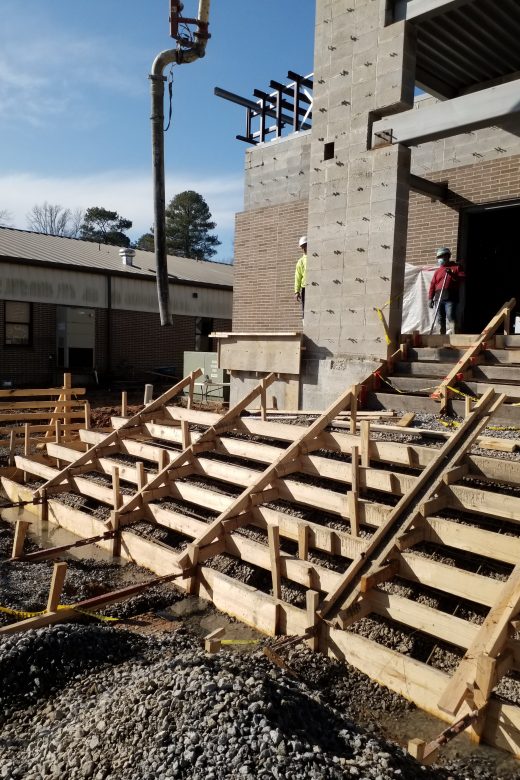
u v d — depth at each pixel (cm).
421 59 1027
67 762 338
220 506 696
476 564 533
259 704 358
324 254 1002
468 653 378
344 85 968
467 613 503
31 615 550
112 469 863
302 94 1577
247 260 1586
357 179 950
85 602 550
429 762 331
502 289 1374
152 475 813
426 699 424
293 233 1466
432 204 1174
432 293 1047
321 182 1006
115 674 432
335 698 440
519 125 1041
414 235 1204
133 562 725
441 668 468
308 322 1027
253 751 329
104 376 2417
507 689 420
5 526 877
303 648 492
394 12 912
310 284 1024
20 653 439
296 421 885
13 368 2222
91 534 811
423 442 685
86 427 1150
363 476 619
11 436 1101
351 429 729
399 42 893
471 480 609
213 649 448
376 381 885
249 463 844
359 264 950
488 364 829
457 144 1130
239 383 1135
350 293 963
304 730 358
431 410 799
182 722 348
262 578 632
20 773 339
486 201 1093
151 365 2597
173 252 6047
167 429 918
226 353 1145
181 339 2714
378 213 922
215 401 1781
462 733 393
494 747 379
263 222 1541
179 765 320
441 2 852
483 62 1040
